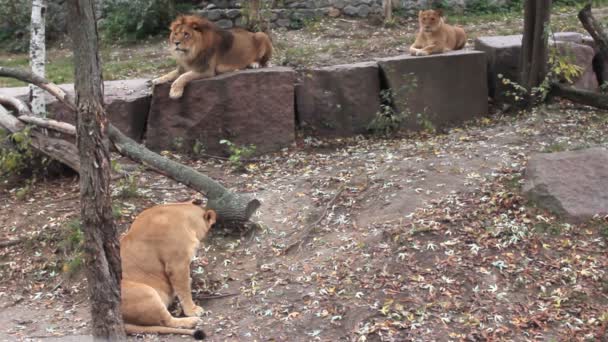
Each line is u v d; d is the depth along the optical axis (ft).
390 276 19.02
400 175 24.20
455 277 18.75
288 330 17.52
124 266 18.17
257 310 18.43
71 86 30.12
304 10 47.70
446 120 31.24
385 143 29.48
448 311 17.66
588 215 20.51
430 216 21.26
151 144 28.96
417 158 25.68
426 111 30.94
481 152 25.63
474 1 50.19
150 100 29.55
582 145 25.40
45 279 20.93
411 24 47.55
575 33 35.55
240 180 26.35
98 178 15.25
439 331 17.01
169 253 18.37
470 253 19.54
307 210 23.22
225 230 22.47
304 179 25.49
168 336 17.43
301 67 34.81
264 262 20.81
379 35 44.57
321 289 18.89
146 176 26.20
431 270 19.07
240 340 17.25
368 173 24.86
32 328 18.29
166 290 18.57
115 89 30.17
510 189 22.21
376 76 30.89
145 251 18.37
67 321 18.66
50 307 19.57
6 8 49.16
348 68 30.63
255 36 30.99
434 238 20.22
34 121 25.32
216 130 28.96
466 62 31.27
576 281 18.47
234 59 29.86
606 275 18.57
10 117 25.75
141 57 42.42
